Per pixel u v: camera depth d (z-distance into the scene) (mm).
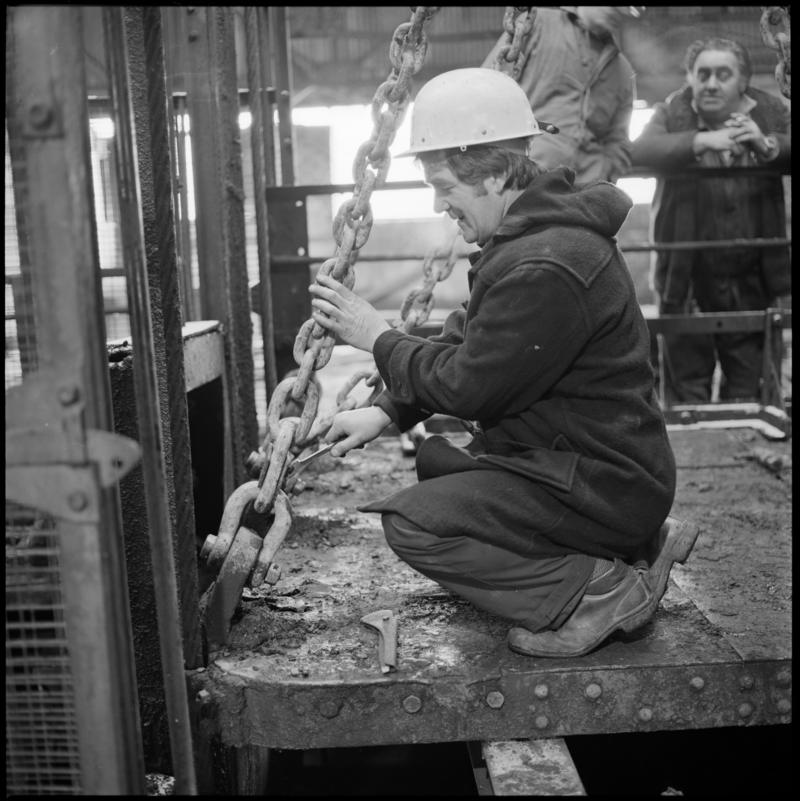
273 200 4086
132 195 1538
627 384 1963
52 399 1384
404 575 2584
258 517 2342
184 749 1647
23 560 1513
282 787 3146
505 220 1940
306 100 16094
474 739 1974
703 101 4512
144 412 1573
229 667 2039
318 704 1956
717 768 2982
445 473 2098
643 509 1965
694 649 2045
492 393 1884
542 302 1820
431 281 3002
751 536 2879
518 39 2777
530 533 1980
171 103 3371
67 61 1322
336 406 2500
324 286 2115
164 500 1600
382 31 15922
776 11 2721
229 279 3295
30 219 1360
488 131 1930
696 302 5008
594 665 1971
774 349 4312
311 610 2340
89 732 1470
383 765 3219
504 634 2154
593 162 4094
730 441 4047
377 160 2082
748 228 4668
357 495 3459
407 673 1978
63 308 1367
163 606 1610
